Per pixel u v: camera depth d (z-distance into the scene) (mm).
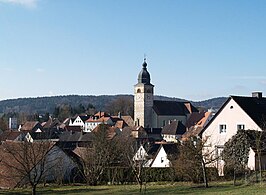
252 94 55562
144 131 109000
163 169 46062
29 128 135500
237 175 42250
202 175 40625
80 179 48531
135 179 47094
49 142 37156
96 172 46812
